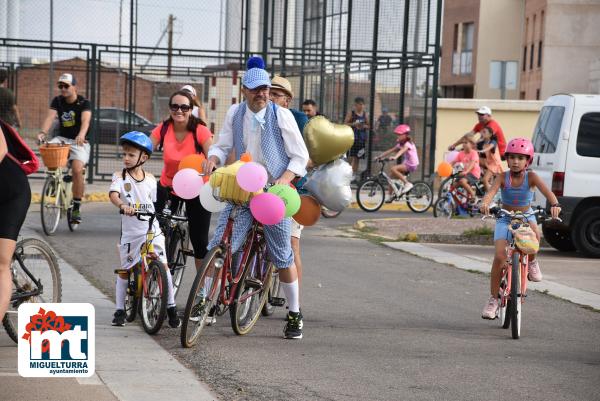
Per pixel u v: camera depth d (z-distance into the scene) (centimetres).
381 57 3222
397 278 1653
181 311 1245
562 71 6300
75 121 1989
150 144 1114
